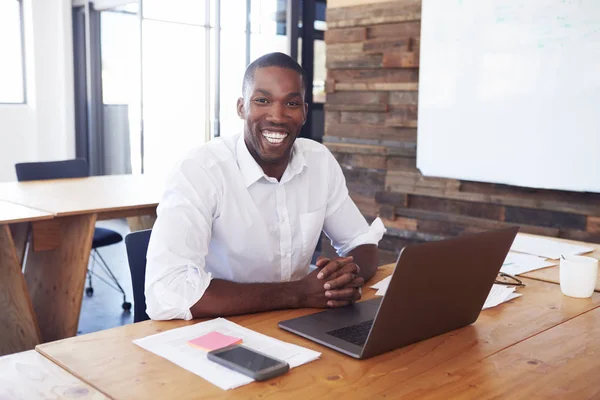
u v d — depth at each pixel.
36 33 6.49
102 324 3.56
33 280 3.25
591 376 1.13
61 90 6.65
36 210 2.84
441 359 1.19
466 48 3.54
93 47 6.45
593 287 1.64
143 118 5.94
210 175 1.68
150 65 5.80
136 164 6.10
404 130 3.93
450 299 1.28
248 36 5.20
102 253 5.24
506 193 3.54
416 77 3.83
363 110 4.11
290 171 1.81
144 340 1.26
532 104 3.32
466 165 3.62
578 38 3.12
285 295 1.49
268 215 1.80
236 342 1.24
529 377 1.12
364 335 1.29
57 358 1.17
